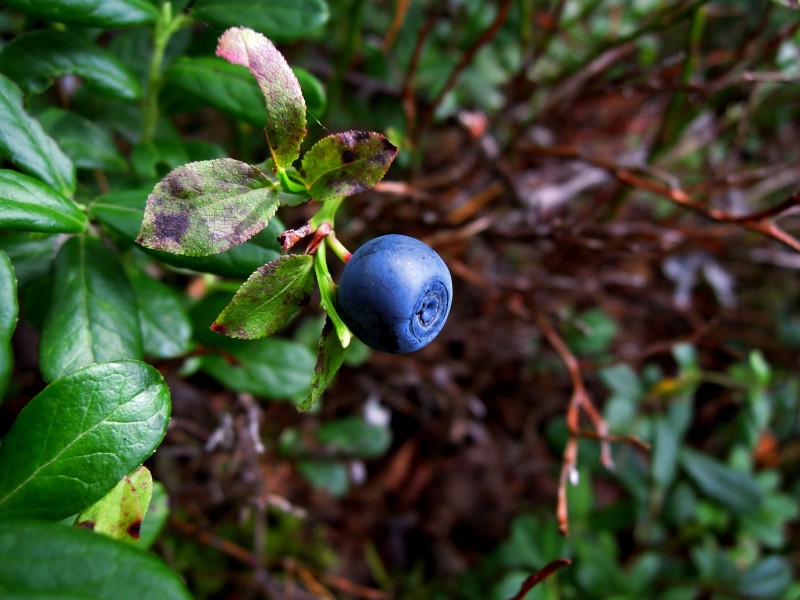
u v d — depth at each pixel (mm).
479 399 140
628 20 139
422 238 106
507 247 138
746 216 80
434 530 126
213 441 80
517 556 108
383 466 131
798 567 129
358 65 126
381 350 45
